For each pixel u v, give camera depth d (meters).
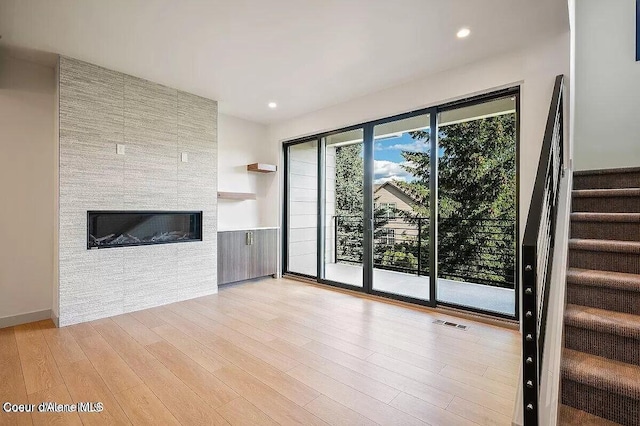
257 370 2.15
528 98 2.78
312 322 3.08
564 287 1.67
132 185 3.43
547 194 1.55
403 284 4.38
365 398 1.83
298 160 5.23
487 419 1.64
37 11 2.28
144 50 2.88
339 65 3.18
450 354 2.39
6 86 3.00
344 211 4.61
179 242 3.85
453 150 4.03
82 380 2.03
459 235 4.04
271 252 5.09
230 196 4.73
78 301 3.07
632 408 1.28
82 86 3.09
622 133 3.27
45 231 3.21
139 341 2.63
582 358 1.50
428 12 2.32
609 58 3.34
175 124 3.80
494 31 2.58
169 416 1.68
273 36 2.65
